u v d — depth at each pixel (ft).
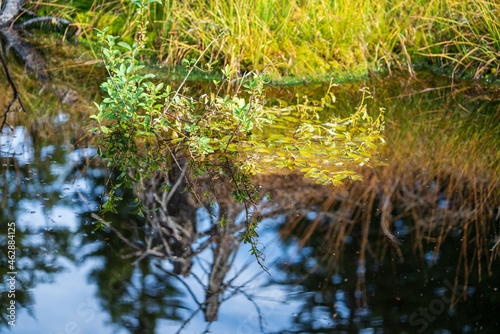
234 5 16.03
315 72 16.15
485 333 5.71
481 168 10.14
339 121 12.18
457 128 12.35
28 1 19.02
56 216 7.98
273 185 9.33
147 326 5.69
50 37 18.19
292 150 10.97
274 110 13.01
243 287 6.47
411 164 10.30
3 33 18.28
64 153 10.32
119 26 17.93
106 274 6.63
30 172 9.40
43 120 12.10
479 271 6.87
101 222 7.89
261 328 5.72
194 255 7.16
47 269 6.68
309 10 16.99
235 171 9.88
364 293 6.38
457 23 16.99
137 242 7.44
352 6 17.07
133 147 10.77
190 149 10.71
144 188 9.08
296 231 7.82
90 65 16.17
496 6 16.19
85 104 13.23
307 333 5.65
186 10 16.47
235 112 10.82
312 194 8.98
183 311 5.97
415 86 15.66
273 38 16.19
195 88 14.48
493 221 8.17
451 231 7.86
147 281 6.51
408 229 7.89
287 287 6.50
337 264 6.98
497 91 15.25
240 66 15.58
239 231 7.82
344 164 10.27
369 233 7.76
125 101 11.04
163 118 11.34
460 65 17.03
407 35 17.67
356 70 16.61
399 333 5.67
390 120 12.91
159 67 16.02
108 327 5.64
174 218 8.14
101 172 9.59
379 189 9.21
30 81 14.76
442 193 9.09
